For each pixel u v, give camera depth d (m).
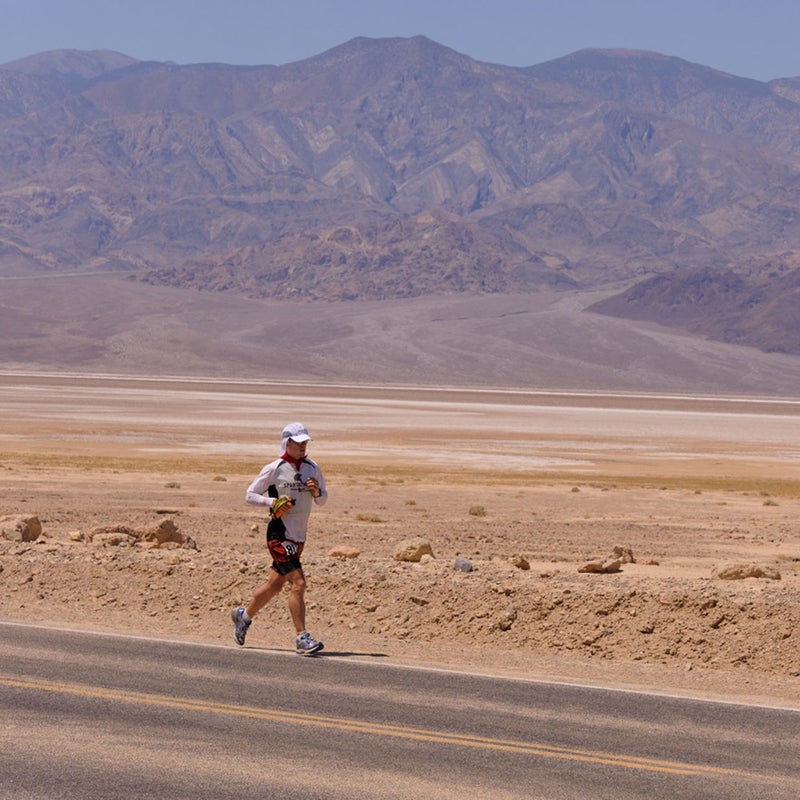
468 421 161.38
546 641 21.05
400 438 123.31
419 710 15.77
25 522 34.06
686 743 14.51
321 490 19.80
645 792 12.53
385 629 22.00
